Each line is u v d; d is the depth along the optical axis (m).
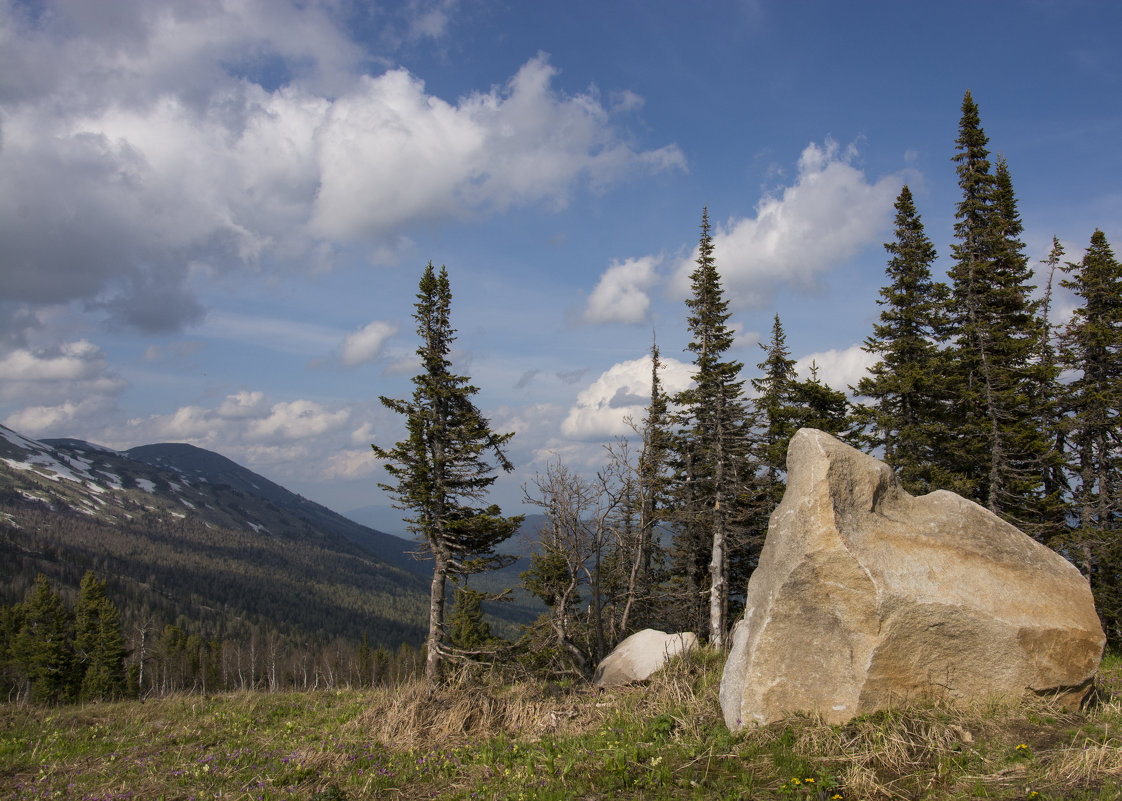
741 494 25.56
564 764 7.60
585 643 25.59
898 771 6.21
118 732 12.12
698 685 10.57
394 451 19.72
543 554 24.94
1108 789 5.22
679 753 7.32
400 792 7.50
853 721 7.34
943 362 23.44
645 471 26.61
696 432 26.72
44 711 14.32
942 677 7.46
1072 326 25.34
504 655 19.77
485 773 7.80
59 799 7.87
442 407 20.92
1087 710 7.49
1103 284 24.48
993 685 7.40
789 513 8.48
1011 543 8.24
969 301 23.89
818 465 8.29
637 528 27.73
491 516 20.25
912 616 7.48
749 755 6.98
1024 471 23.39
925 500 8.92
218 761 9.32
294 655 101.94
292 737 11.00
